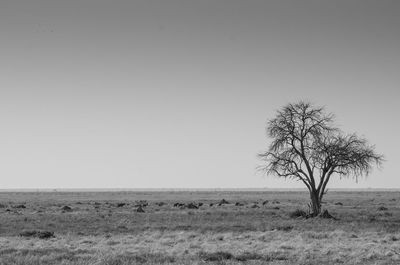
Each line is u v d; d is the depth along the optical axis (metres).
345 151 56.09
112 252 26.95
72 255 25.77
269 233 37.09
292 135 57.72
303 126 57.88
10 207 74.19
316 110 57.84
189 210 66.19
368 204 88.62
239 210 66.19
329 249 28.14
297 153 57.16
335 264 23.41
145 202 95.25
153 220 49.19
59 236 35.09
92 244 31.02
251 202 96.19
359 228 41.38
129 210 66.69
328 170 57.28
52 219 49.75
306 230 39.62
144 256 25.66
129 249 28.69
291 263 23.62
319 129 57.47
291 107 58.06
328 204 87.69
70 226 42.56
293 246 29.36
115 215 56.03
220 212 61.03
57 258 24.78
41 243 31.08
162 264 23.03
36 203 91.19
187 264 23.14
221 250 28.08
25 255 26.09
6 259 24.27
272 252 27.17
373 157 56.75
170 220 49.28
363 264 23.50
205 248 29.00
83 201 103.81
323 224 44.69
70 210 66.88
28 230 36.91
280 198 127.81
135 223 45.84
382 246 29.44
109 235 36.12
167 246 30.05
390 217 54.12
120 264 23.02
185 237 34.56
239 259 25.39
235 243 31.33
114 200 112.56
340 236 35.09
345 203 93.25
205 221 48.16
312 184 56.62
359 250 27.83
